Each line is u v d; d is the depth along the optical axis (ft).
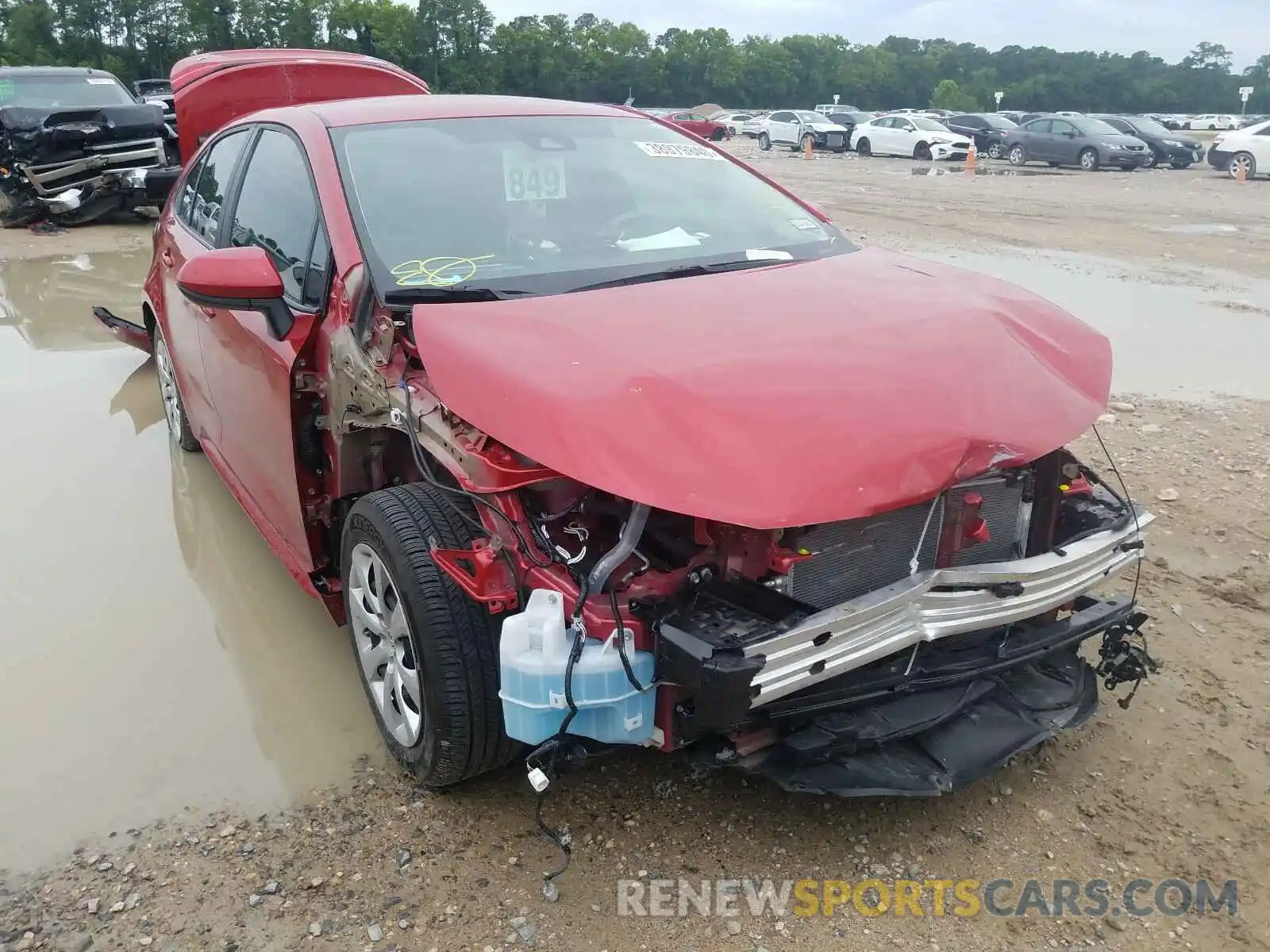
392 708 9.82
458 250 10.55
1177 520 15.48
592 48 337.52
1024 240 43.55
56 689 11.44
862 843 9.14
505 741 8.87
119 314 27.89
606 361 8.27
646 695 7.80
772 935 8.14
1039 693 9.60
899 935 8.15
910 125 104.53
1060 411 9.00
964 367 8.84
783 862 8.90
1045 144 89.81
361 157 11.43
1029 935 8.18
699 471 7.40
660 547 8.57
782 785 8.35
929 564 9.01
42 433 19.16
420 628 8.55
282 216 12.08
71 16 282.15
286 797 9.72
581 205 11.75
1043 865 8.91
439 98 13.41
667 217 12.03
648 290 10.07
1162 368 24.31
